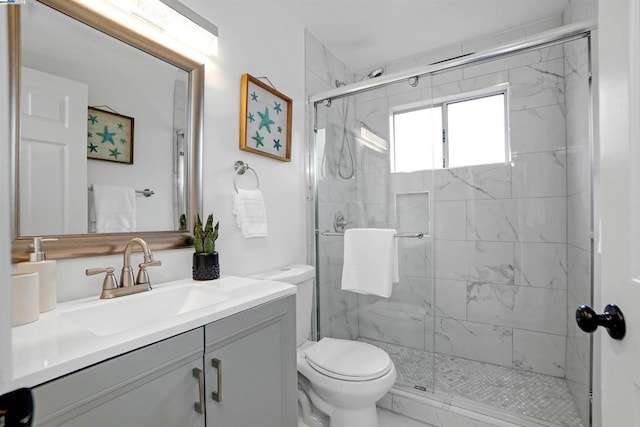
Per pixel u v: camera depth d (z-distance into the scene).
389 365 1.40
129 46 1.08
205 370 0.77
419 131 2.06
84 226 0.94
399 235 2.09
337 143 2.14
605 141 0.55
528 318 2.04
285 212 1.83
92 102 0.97
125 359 0.61
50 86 0.87
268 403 0.98
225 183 1.42
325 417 1.48
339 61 2.45
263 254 1.65
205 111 1.33
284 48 1.84
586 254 1.53
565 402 1.68
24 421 0.29
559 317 1.95
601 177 0.57
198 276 1.18
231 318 0.85
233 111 1.47
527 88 2.04
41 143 0.85
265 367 0.97
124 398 0.60
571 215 1.82
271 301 1.00
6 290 0.28
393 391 1.75
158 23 1.14
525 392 1.78
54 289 0.80
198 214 1.27
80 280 0.92
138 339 0.63
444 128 2.35
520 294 2.07
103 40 1.00
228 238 1.42
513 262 2.09
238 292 1.01
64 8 0.90
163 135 1.17
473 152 2.27
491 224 2.16
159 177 1.15
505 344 2.11
